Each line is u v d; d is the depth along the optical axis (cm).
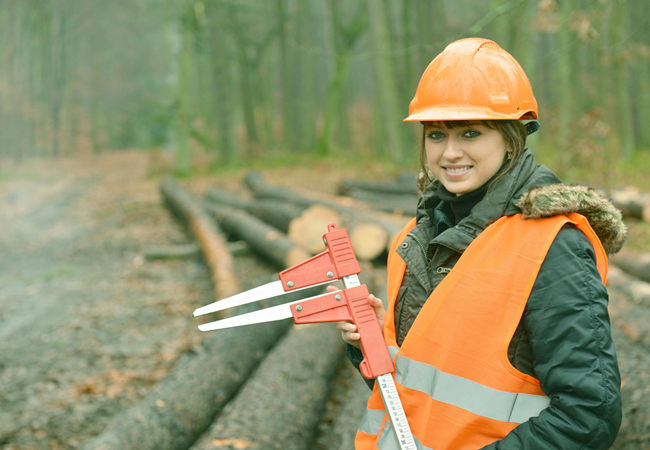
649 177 1159
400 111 1634
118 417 311
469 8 2448
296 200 934
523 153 117
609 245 114
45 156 3456
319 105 3488
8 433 353
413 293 127
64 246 971
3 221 1234
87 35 3550
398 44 1878
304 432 304
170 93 2553
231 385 352
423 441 114
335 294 129
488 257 110
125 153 3478
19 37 3244
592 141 986
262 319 125
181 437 298
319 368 367
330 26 2039
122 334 527
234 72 2397
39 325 573
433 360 115
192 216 950
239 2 2108
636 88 1844
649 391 265
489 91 113
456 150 116
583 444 94
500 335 106
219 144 2036
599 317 98
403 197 1045
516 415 105
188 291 662
